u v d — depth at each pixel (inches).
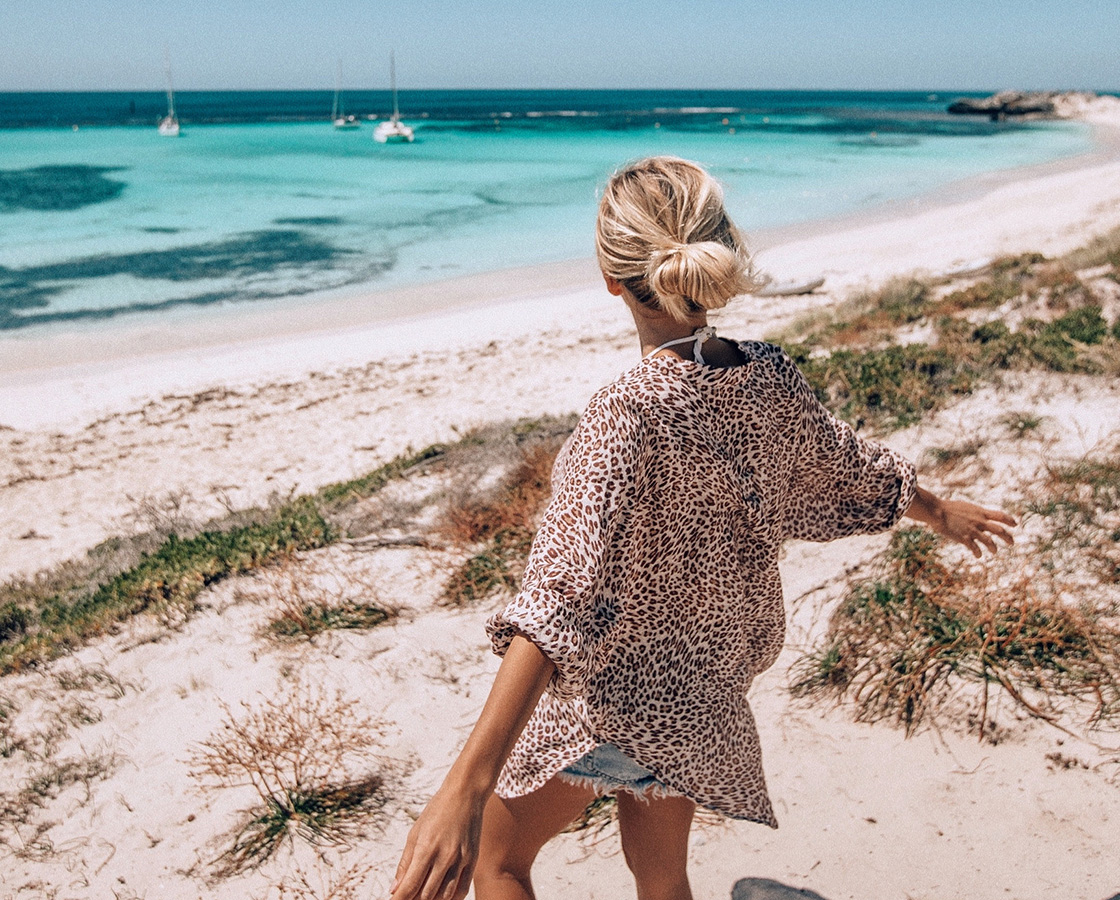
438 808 41.9
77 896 107.9
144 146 2337.6
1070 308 319.3
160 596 191.6
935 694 111.2
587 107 5511.8
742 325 530.9
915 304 444.8
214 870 108.8
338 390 474.3
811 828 96.8
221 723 139.8
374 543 202.1
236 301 713.6
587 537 50.1
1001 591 123.4
